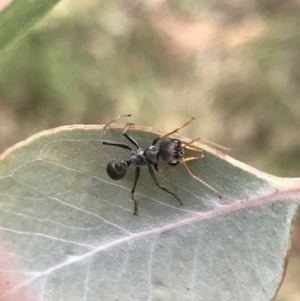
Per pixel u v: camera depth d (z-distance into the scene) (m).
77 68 0.14
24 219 0.05
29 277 0.05
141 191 0.05
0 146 0.14
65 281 0.05
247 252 0.05
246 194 0.05
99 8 0.15
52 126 0.14
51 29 0.14
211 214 0.05
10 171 0.05
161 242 0.05
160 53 0.14
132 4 0.15
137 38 0.15
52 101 0.14
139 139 0.05
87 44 0.15
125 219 0.05
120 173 0.05
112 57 0.15
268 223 0.05
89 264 0.05
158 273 0.05
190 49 0.14
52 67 0.14
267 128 0.13
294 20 0.14
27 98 0.15
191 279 0.05
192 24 0.15
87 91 0.14
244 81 0.14
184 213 0.05
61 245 0.05
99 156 0.05
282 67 0.13
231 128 0.13
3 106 0.15
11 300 0.05
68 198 0.05
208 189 0.05
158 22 0.15
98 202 0.05
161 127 0.14
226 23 0.14
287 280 0.12
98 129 0.05
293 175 0.13
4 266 0.05
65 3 0.14
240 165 0.05
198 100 0.14
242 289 0.05
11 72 0.15
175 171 0.05
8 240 0.05
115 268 0.05
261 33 0.14
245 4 0.14
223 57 0.14
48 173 0.05
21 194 0.05
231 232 0.05
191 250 0.05
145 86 0.14
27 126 0.14
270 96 0.13
